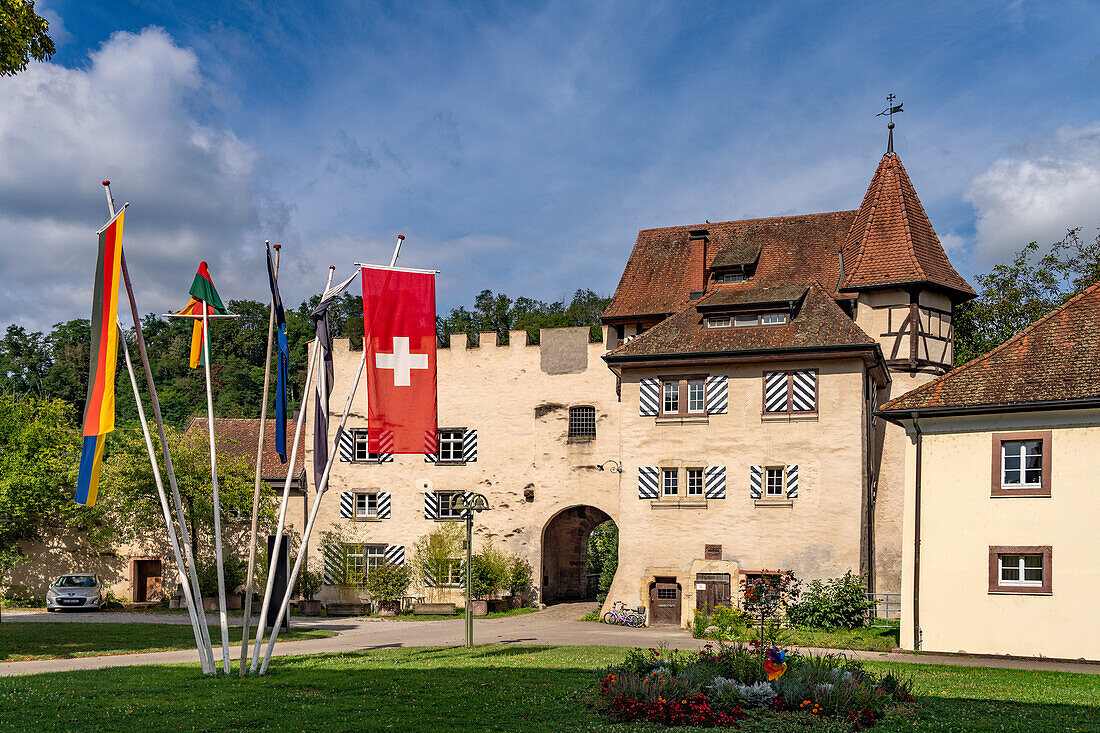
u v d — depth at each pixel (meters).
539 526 39.91
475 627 30.70
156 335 93.56
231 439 41.72
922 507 23.91
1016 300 44.75
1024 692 15.49
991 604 22.75
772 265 38.25
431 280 18.31
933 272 35.31
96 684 15.11
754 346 32.16
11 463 38.91
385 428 17.73
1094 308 24.05
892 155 37.94
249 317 90.25
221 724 12.16
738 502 32.09
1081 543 21.83
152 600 40.47
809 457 31.48
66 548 40.97
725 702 12.82
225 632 16.58
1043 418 22.59
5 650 21.61
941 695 14.74
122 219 16.09
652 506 32.97
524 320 98.44
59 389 77.19
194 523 39.16
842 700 12.94
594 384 39.78
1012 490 22.77
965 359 44.41
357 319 94.50
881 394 35.06
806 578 30.91
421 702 13.70
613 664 17.92
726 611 27.17
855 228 37.84
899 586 33.47
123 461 38.06
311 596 38.44
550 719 12.59
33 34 18.45
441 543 39.41
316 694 14.37
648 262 40.78
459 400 41.38
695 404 33.09
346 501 41.66
